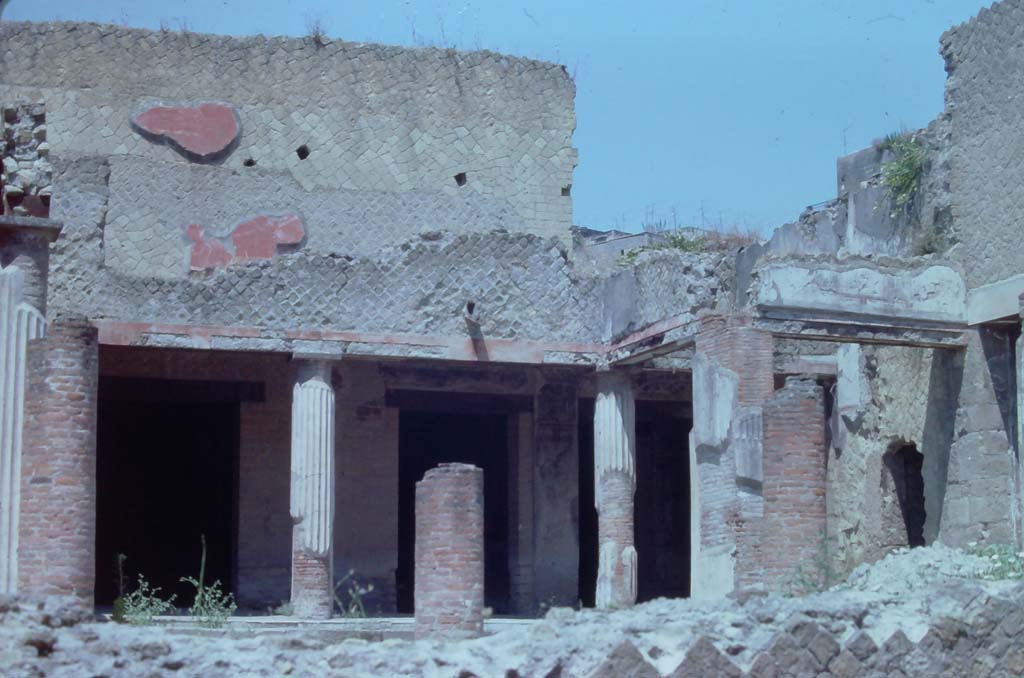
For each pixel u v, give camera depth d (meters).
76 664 11.70
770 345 21.34
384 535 26.75
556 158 29.47
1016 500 21.44
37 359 16.19
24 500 15.97
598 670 12.73
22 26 27.06
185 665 12.13
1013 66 21.56
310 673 12.34
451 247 24.73
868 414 24.41
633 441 25.08
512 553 27.42
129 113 27.23
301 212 27.83
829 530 25.28
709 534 21.47
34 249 17.92
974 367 21.94
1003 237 21.56
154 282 23.73
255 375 26.48
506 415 28.17
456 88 29.09
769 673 13.37
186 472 29.31
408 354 24.28
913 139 23.27
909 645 14.01
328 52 28.48
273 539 26.25
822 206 26.88
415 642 13.09
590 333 25.17
